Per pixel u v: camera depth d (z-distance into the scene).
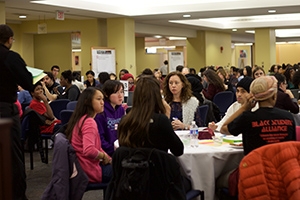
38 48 15.00
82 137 3.48
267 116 3.00
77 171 3.31
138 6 11.58
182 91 4.46
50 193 3.30
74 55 21.59
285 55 27.59
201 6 10.94
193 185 3.18
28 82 3.70
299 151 2.34
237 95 3.99
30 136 5.79
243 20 16.17
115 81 4.19
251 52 25.89
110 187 2.79
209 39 17.48
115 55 12.20
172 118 4.40
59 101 6.56
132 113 2.78
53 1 9.62
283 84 4.98
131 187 2.59
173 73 4.46
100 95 3.57
